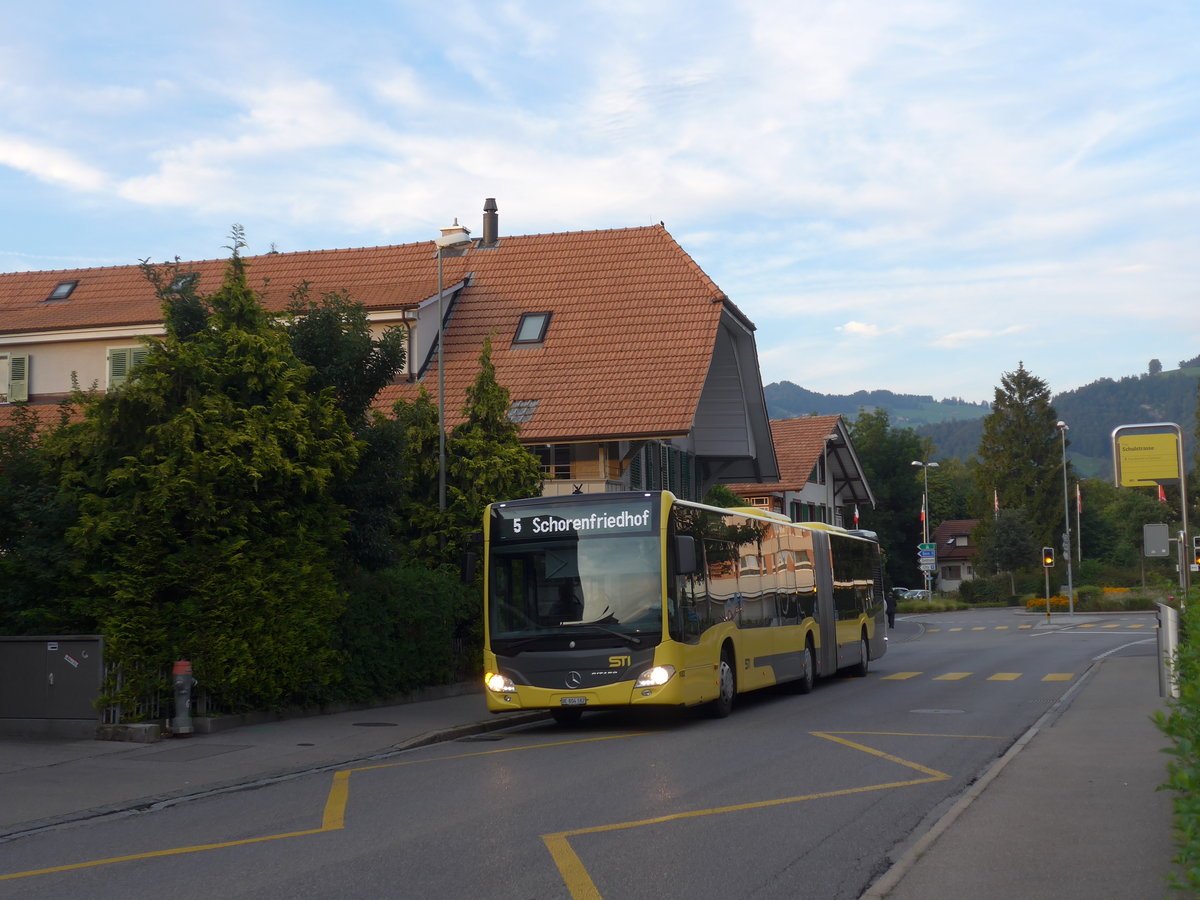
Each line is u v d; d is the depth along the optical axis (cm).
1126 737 1433
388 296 3359
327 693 1855
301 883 766
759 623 2047
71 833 991
